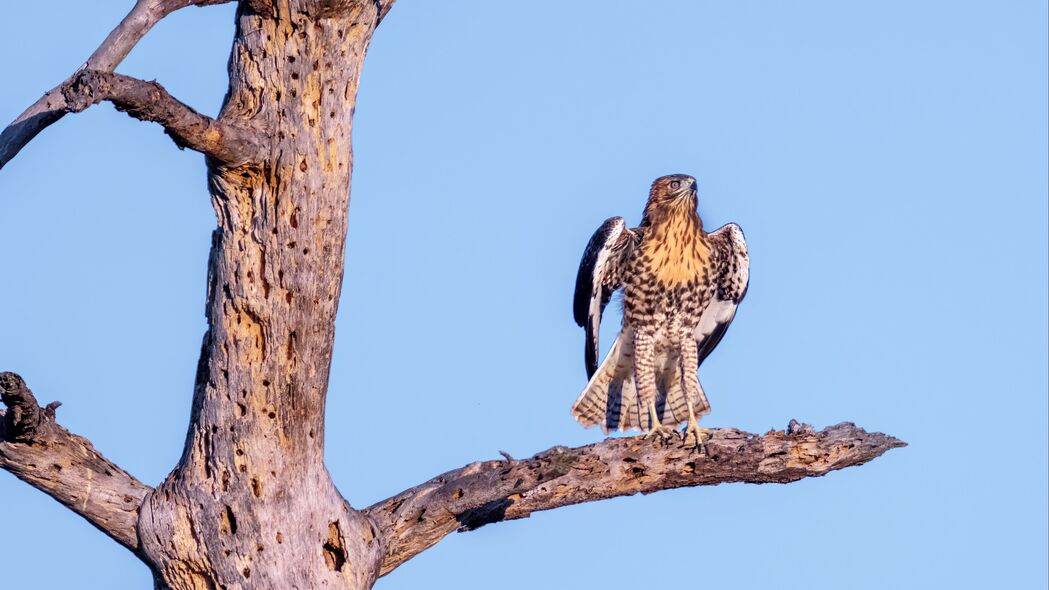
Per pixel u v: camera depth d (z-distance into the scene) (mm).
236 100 11211
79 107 9203
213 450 11859
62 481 11906
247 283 11383
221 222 11414
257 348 11609
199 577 12133
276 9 10883
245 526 11875
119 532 12125
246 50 11102
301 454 11969
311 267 11391
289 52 10992
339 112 11219
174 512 11969
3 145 10523
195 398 12062
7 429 11547
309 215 11250
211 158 10875
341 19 10953
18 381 11125
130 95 9531
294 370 11641
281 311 11445
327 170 11211
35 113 10602
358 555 12312
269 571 11906
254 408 11703
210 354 11734
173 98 9992
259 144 10891
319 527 12102
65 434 12000
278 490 11914
